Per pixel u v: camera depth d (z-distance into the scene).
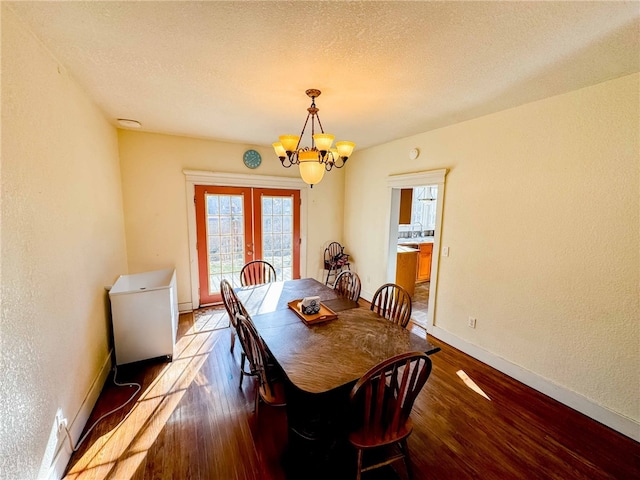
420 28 1.37
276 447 1.78
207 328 3.43
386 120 2.87
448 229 3.10
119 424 1.94
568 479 1.60
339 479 1.57
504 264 2.58
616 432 1.93
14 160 1.27
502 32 1.40
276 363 1.70
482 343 2.81
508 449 1.79
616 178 1.88
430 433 1.91
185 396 2.24
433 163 3.25
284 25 1.36
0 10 1.19
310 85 2.05
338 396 1.62
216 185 3.95
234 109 2.59
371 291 4.49
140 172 3.49
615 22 1.30
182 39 1.49
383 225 4.14
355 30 1.39
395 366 1.39
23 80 1.35
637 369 1.85
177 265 3.83
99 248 2.45
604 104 1.91
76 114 2.02
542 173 2.27
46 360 1.47
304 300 2.17
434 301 3.33
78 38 1.49
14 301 1.23
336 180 4.95
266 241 4.43
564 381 2.21
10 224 1.22
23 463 1.25
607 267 1.95
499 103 2.36
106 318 2.54
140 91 2.20
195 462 1.66
